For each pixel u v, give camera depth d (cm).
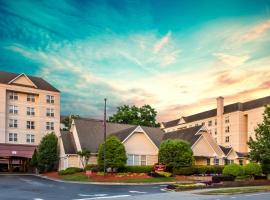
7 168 7181
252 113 9381
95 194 2545
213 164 5331
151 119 7919
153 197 2325
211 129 10406
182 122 11638
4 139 7000
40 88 7569
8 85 7162
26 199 2212
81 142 5041
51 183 3684
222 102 10181
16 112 7262
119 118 7738
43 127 7494
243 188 2981
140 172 4509
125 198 2262
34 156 6003
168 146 4525
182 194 2542
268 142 3531
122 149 4391
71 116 8938
